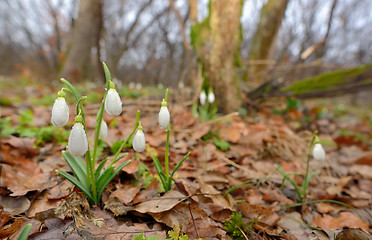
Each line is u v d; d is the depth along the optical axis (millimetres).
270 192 294
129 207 219
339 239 217
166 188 241
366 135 732
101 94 890
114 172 221
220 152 386
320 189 342
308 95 692
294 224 248
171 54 2100
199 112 570
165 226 210
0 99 647
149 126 463
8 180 240
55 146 354
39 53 2604
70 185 241
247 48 2172
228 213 235
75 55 1569
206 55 555
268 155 416
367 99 2689
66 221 192
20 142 321
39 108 624
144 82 2150
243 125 493
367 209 296
